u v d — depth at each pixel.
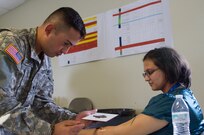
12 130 1.08
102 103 2.66
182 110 1.18
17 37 1.27
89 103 2.71
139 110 2.32
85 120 1.49
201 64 1.93
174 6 2.11
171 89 1.31
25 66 1.30
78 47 2.91
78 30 1.33
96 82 2.73
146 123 1.21
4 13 4.18
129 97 2.41
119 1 2.54
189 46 2.00
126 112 2.16
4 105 1.09
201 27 1.94
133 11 2.41
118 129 1.28
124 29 2.47
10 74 1.15
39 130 1.10
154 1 2.25
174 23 2.11
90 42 2.78
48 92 1.61
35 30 1.39
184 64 1.34
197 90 1.94
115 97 2.54
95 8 2.77
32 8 3.61
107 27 2.63
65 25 1.30
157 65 1.33
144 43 2.30
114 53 2.54
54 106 1.59
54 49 1.36
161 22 2.19
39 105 1.56
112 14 2.59
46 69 1.54
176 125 1.16
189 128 1.20
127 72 2.44
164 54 1.34
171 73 1.31
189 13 2.01
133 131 1.23
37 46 1.39
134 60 2.38
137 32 2.36
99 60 2.70
